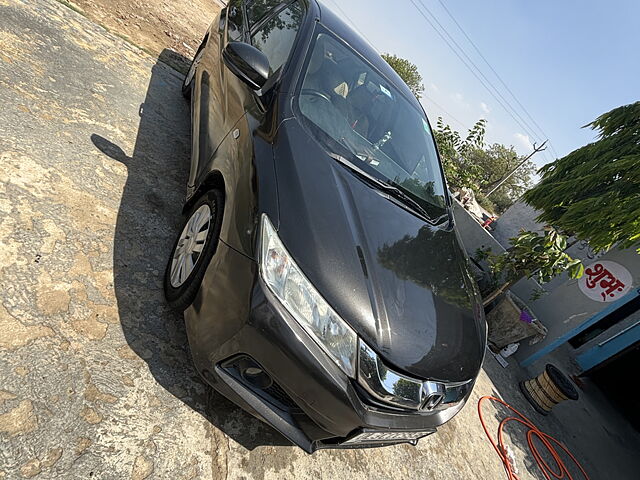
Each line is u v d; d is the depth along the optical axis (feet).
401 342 5.43
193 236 6.64
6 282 5.41
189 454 5.41
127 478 4.71
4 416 4.36
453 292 7.11
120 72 11.78
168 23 18.49
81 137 8.52
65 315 5.60
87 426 4.81
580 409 17.38
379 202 7.04
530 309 16.40
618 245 14.21
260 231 5.15
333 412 5.06
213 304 5.37
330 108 7.61
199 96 9.84
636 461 16.30
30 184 6.78
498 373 14.83
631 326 19.95
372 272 5.71
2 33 9.29
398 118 9.37
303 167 6.05
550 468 11.94
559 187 16.66
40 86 8.85
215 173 6.90
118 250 7.04
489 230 24.30
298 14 8.99
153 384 5.72
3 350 4.80
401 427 5.48
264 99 6.95
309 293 4.98
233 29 10.19
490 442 10.87
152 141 10.23
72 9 12.81
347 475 7.04
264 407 5.40
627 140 16.11
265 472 6.00
